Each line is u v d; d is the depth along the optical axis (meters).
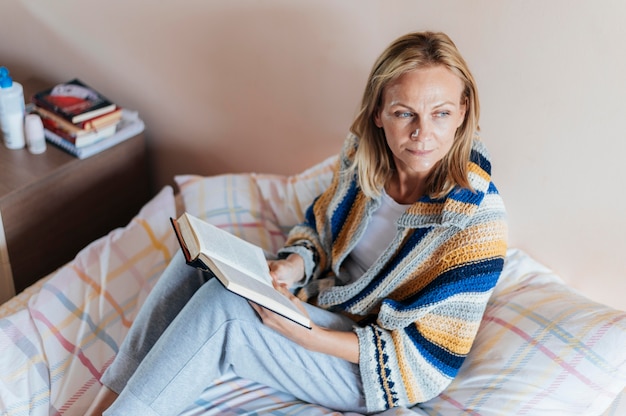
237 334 1.28
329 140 1.90
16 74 2.33
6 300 1.91
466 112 1.27
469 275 1.26
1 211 1.78
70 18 2.14
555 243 1.63
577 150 1.51
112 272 1.63
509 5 1.46
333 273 1.55
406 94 1.21
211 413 1.34
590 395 1.29
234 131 2.06
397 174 1.40
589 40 1.40
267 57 1.87
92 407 1.34
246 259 1.29
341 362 1.34
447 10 1.54
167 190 1.85
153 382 1.25
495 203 1.30
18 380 1.39
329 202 1.54
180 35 1.98
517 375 1.32
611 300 1.61
